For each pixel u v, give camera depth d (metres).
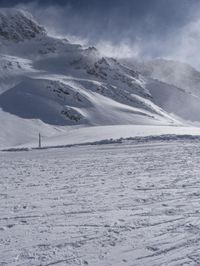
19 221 8.28
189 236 7.05
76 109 145.00
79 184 13.38
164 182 13.21
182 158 20.88
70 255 6.16
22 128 113.31
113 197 10.74
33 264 5.81
